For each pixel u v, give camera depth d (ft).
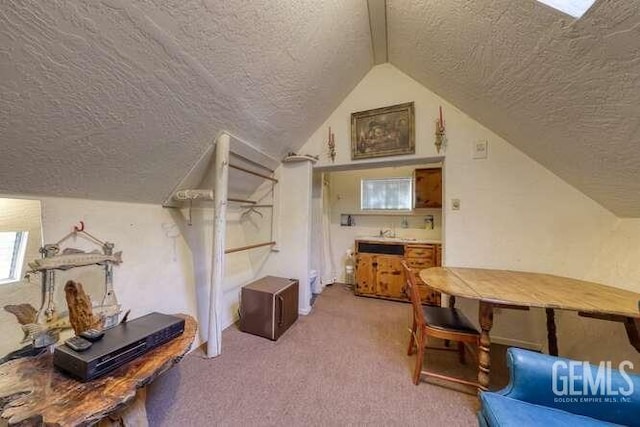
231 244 8.68
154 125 4.27
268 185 9.44
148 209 5.82
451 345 6.91
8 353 3.41
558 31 3.18
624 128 3.59
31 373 2.93
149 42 3.21
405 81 8.02
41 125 3.12
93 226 4.70
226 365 5.80
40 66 2.65
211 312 6.15
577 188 6.19
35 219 3.84
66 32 2.58
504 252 6.89
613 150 4.10
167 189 5.87
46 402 2.47
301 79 6.17
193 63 3.88
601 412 2.94
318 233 11.94
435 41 5.55
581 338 5.80
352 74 7.85
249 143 6.95
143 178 5.09
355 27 6.32
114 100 3.47
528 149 6.39
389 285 10.81
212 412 4.39
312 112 7.92
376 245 11.22
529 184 6.69
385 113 8.04
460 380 4.91
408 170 12.70
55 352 3.05
